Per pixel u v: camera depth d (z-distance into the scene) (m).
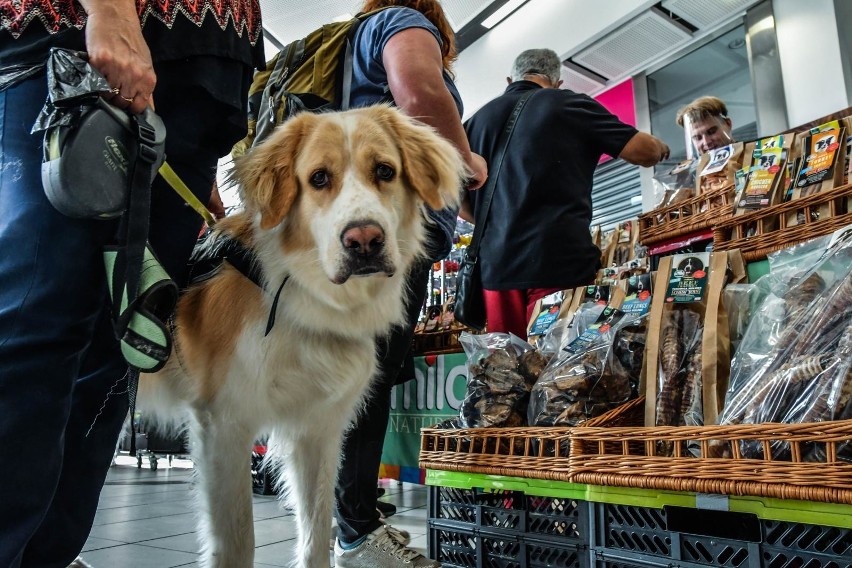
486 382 1.80
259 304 1.47
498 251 2.50
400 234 1.59
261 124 1.96
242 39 1.34
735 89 5.33
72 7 1.02
